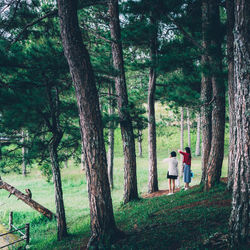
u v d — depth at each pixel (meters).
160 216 7.96
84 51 6.27
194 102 11.08
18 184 25.45
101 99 15.34
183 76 11.40
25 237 9.84
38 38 8.73
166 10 10.20
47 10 8.91
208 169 10.34
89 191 6.37
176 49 12.02
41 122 8.99
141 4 10.00
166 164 28.95
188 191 11.02
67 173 27.89
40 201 19.05
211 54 9.06
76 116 10.32
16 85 7.45
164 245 5.44
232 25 8.97
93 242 6.20
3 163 11.00
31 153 10.10
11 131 9.77
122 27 13.30
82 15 14.24
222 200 7.89
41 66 7.61
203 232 5.56
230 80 9.12
